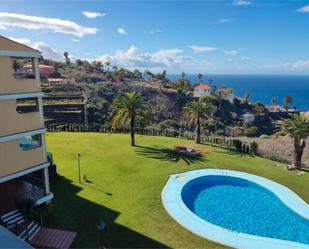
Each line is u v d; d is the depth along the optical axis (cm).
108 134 5072
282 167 3650
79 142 4334
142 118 4203
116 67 15700
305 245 1977
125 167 3297
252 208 2611
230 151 4291
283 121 3791
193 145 4512
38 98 2031
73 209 2256
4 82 1812
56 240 1844
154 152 3950
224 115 11625
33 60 1975
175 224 2150
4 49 1775
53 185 2688
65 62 15850
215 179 3222
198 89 14138
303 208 2538
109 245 1834
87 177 2936
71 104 8281
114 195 2561
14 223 1855
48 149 3872
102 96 9981
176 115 11094
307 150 4719
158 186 2823
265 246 1939
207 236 2017
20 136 1930
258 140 5334
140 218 2194
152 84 13462
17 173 1942
